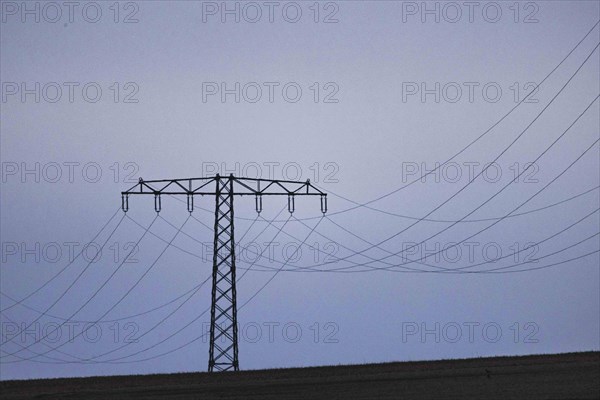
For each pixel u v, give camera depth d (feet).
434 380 323.78
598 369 339.98
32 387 337.52
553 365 358.84
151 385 332.19
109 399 294.87
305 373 363.35
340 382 324.80
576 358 388.16
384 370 366.02
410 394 289.53
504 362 383.45
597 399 266.98
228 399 288.71
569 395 276.21
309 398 286.46
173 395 300.40
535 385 301.02
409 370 362.94
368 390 301.22
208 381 341.21
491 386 302.45
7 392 320.29
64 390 322.14
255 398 289.53
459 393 288.51
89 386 335.47
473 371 347.97
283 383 325.62
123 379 363.97
